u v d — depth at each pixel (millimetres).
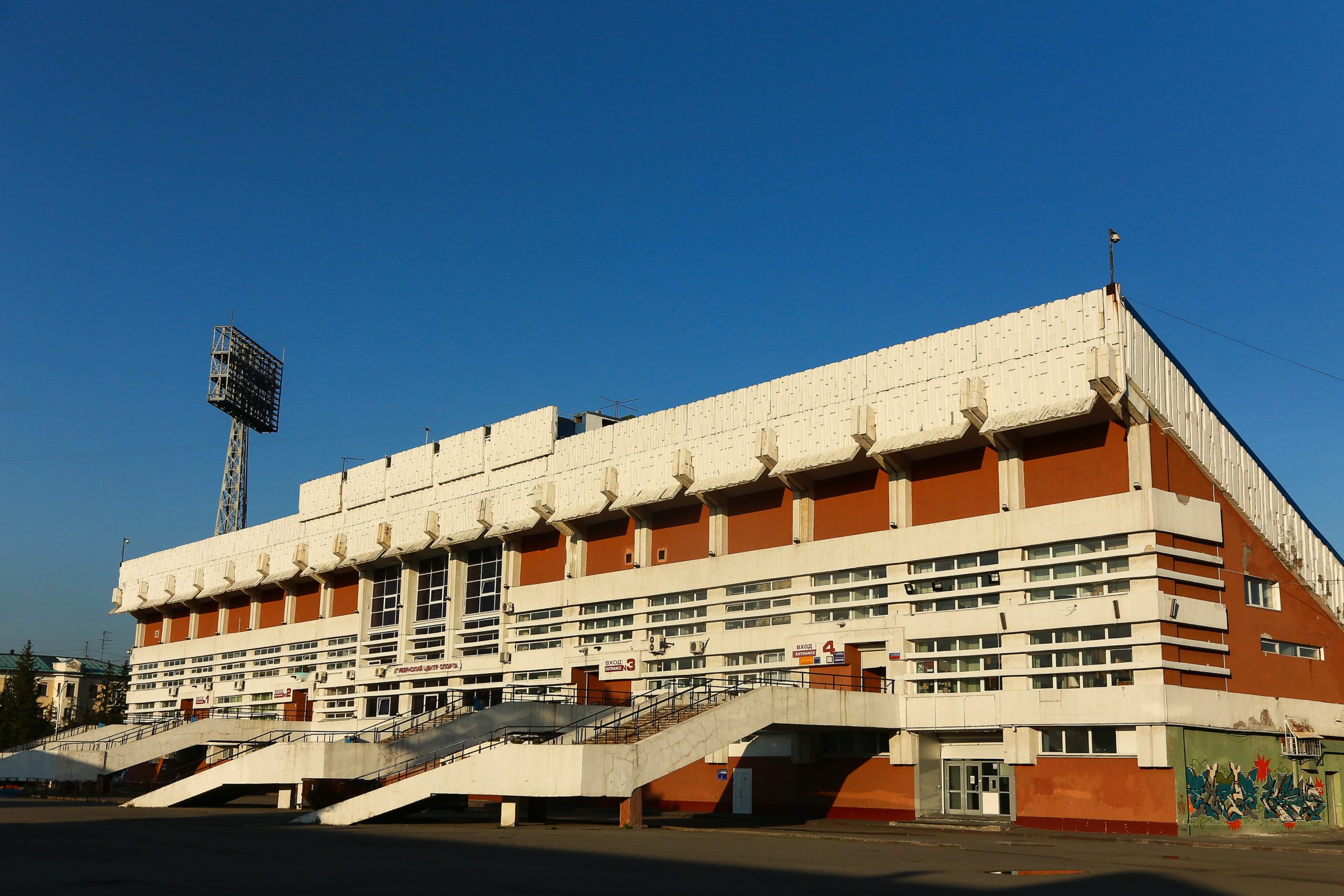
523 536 67250
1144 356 43094
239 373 106500
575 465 63625
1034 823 42625
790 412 53312
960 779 46781
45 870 22953
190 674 93188
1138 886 22438
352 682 75188
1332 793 46031
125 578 103938
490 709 48656
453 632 69750
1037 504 44938
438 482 72750
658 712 44156
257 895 19094
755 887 20969
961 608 46375
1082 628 42656
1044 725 42656
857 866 25406
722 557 55469
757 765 52344
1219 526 43688
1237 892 21516
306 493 84312
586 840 32250
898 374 49344
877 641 48438
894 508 48969
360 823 39812
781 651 52219
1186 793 39531
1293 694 45250
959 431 45812
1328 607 48062
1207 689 41656
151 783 67375
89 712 142375
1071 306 43750
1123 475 42469
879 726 46281
